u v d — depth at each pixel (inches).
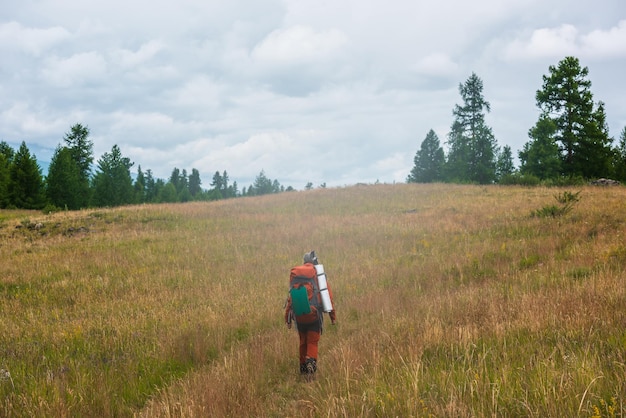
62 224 903.1
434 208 917.8
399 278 435.8
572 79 1601.9
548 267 376.8
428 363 193.9
